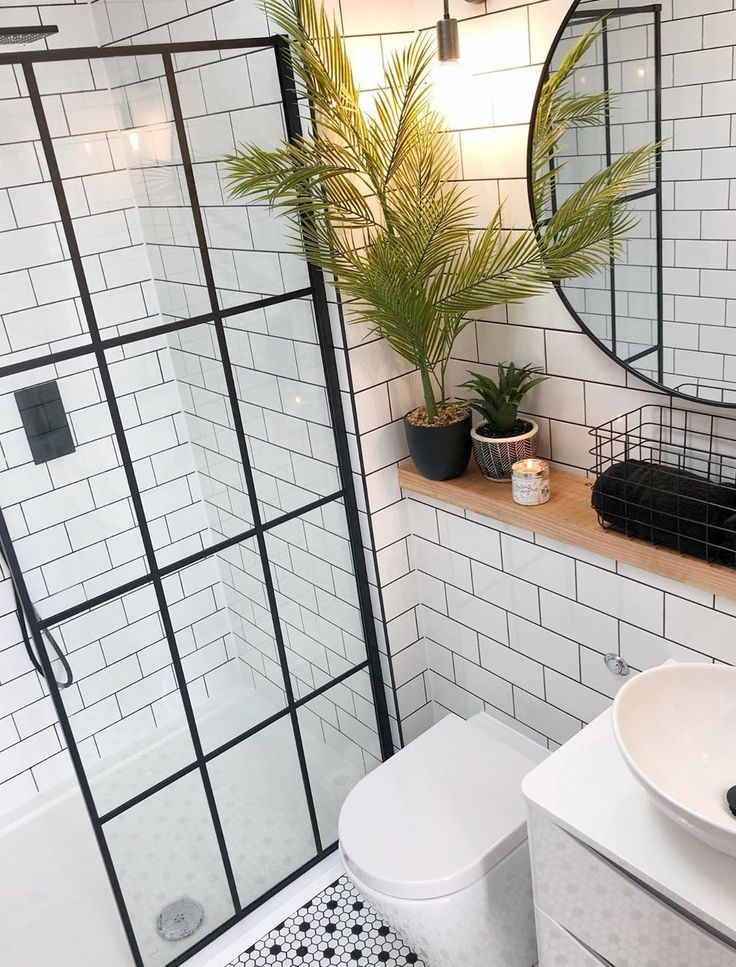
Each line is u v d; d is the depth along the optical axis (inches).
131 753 79.9
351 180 76.1
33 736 108.7
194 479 77.7
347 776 98.9
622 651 77.0
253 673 86.5
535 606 83.6
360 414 84.7
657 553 67.6
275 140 75.5
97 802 78.7
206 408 76.7
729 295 61.8
